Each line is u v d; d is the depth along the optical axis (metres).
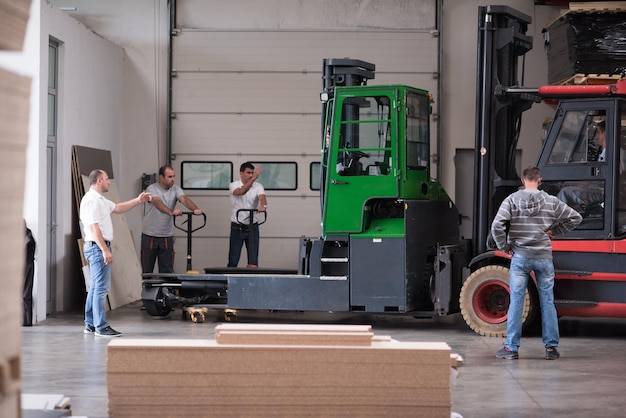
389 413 3.96
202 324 10.57
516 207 8.05
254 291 10.43
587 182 9.29
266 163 14.83
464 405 6.18
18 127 2.44
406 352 3.96
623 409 6.06
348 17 14.76
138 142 14.80
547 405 6.18
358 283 9.98
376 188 9.89
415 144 10.12
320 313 12.00
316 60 14.78
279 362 3.98
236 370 3.98
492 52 10.07
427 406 3.96
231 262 13.01
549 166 9.42
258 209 12.54
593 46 12.09
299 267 10.58
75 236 12.36
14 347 2.42
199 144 14.87
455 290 10.10
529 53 14.48
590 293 9.34
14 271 2.43
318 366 3.97
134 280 13.25
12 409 2.40
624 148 9.26
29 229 10.57
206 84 14.85
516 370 7.56
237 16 14.84
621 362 7.97
